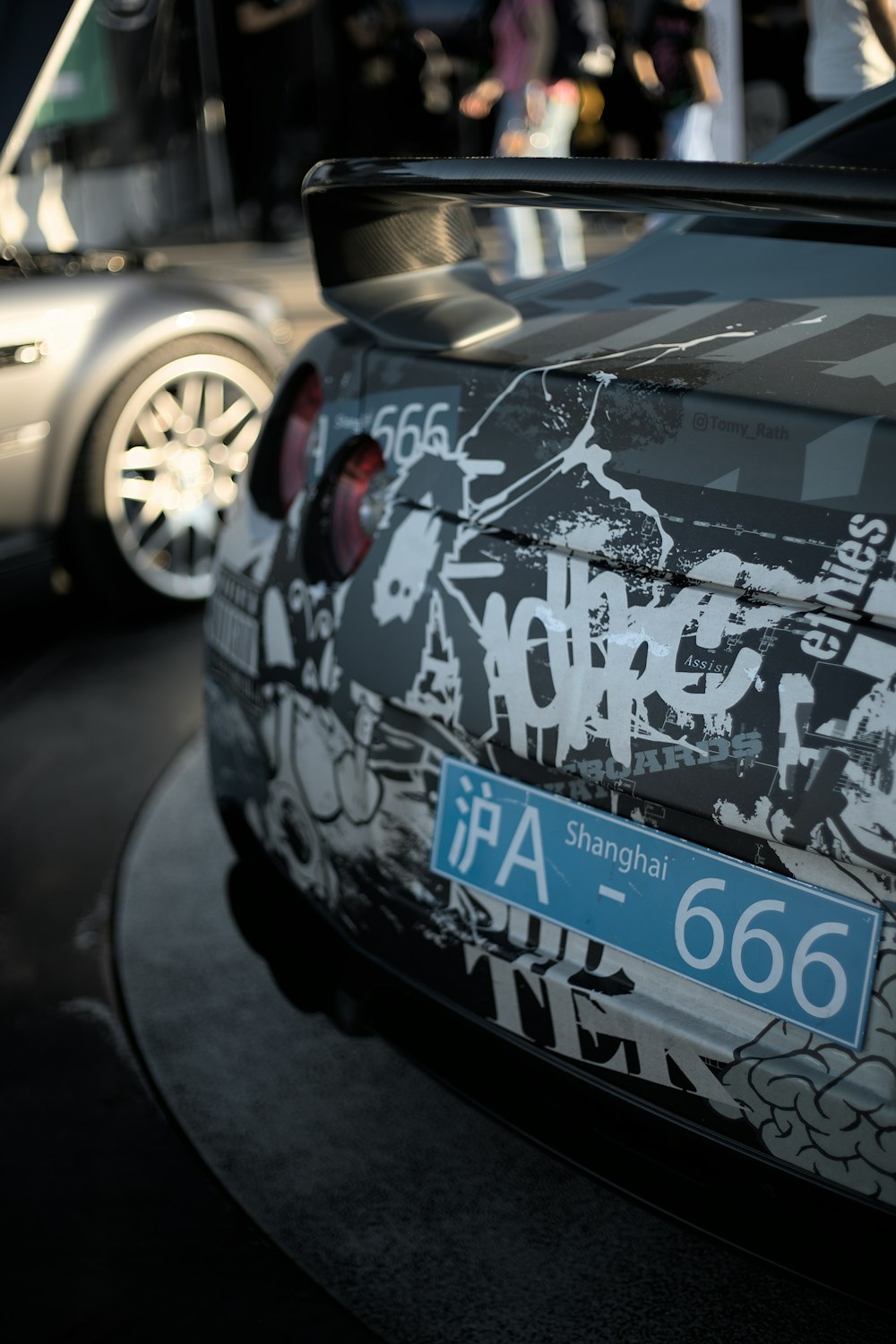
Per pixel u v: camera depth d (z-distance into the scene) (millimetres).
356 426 1506
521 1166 1749
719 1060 1161
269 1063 1954
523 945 1302
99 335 3178
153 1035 2020
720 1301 1526
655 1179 1258
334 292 1545
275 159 8992
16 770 2787
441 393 1409
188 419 3410
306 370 1633
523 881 1296
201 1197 1715
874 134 2105
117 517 3307
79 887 2396
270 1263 1609
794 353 1322
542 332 1491
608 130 7867
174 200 9062
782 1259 1195
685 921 1177
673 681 1149
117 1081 1929
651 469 1205
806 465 1119
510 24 6055
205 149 8938
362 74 9469
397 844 1420
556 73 6055
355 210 1482
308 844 1561
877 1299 1151
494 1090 1393
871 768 1040
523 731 1268
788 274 1653
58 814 2625
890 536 1055
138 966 2182
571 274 1834
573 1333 1492
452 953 1365
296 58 8852
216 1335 1518
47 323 3096
